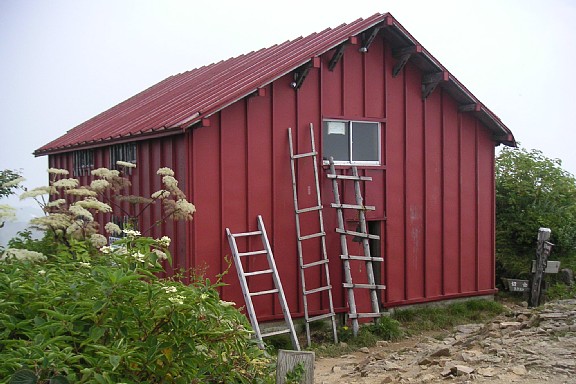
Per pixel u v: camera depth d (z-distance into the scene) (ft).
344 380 28.91
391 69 46.24
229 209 39.29
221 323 17.89
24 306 16.58
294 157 41.39
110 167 49.47
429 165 47.88
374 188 45.29
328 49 41.45
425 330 43.88
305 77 41.75
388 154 45.98
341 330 41.57
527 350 26.35
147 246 19.19
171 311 16.21
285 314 38.68
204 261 38.22
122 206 46.44
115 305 15.90
